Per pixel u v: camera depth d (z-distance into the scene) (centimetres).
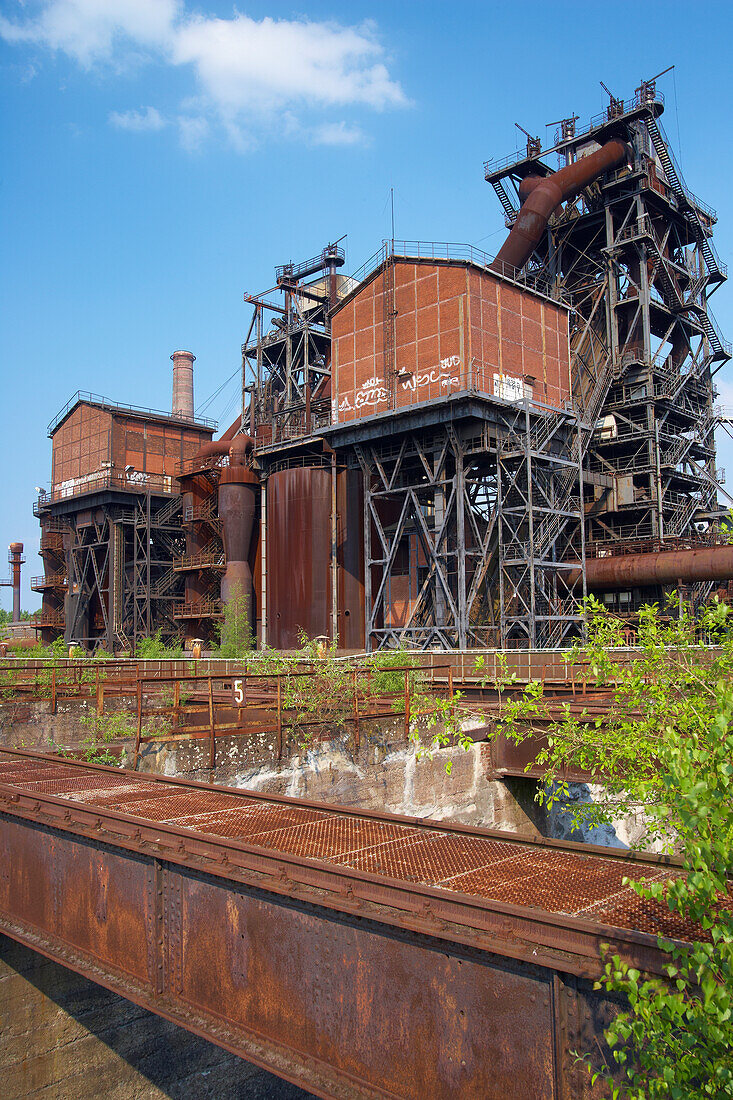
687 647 710
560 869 687
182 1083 1458
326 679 1895
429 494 4888
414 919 570
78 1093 1316
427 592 4791
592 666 738
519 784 2134
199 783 1086
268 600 5488
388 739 1903
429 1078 555
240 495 5806
